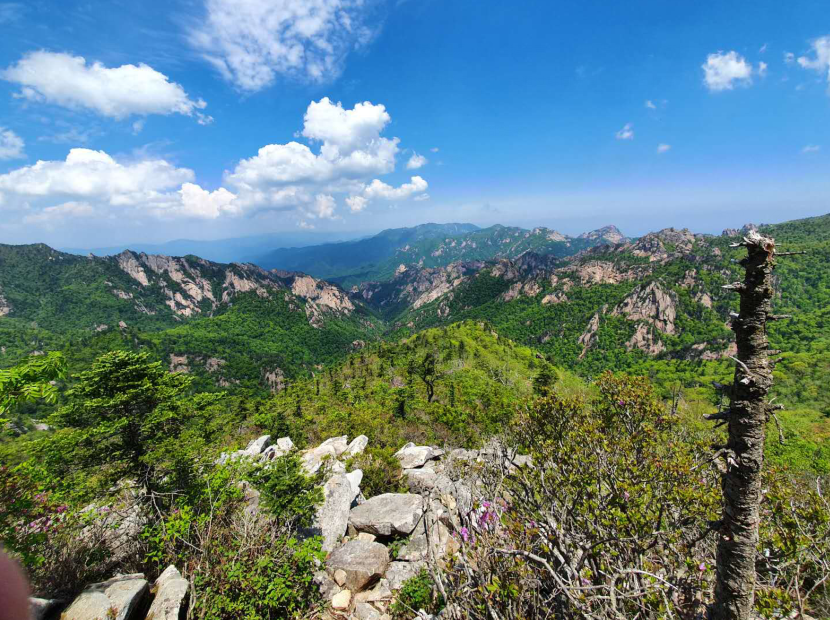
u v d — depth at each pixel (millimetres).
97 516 8539
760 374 3531
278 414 42594
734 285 3623
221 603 6941
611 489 5613
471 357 123062
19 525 6832
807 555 5316
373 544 10336
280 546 8406
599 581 4484
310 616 7934
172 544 8023
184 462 10656
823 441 33656
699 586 4449
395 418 48344
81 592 6391
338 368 154625
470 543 4566
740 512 3721
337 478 13570
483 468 6254
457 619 4168
